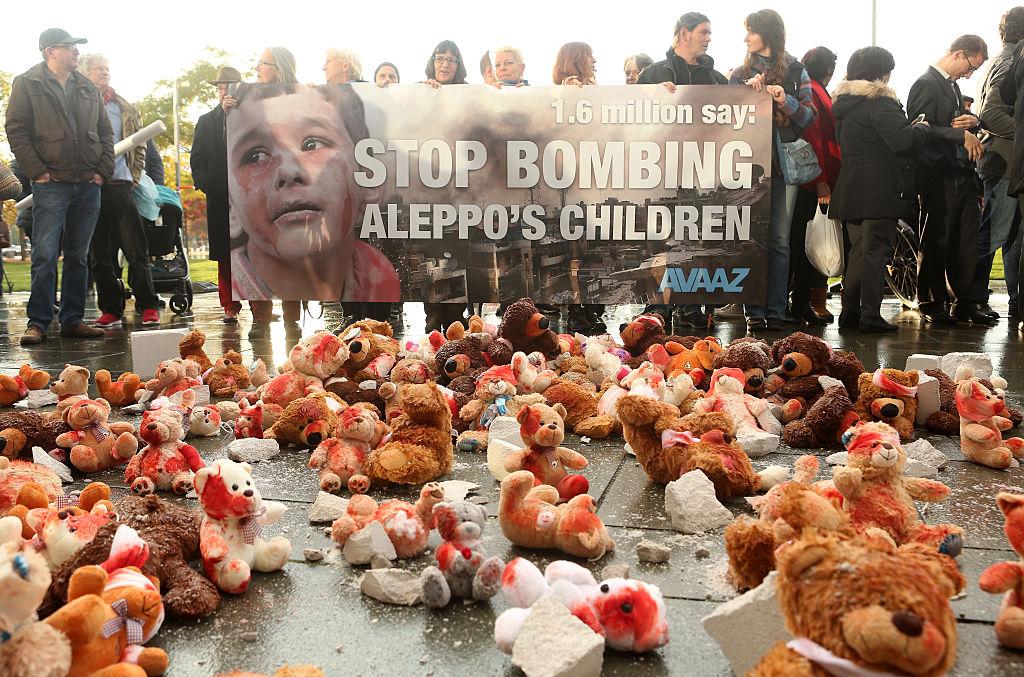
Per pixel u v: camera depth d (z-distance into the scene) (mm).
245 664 2281
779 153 8914
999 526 3270
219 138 8594
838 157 9688
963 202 10086
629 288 8156
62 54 8719
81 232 9297
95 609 1938
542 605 2227
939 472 4023
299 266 8367
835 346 8242
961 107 9961
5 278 18234
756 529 2596
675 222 8039
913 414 4770
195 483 2801
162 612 2383
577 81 7930
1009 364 7180
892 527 2871
